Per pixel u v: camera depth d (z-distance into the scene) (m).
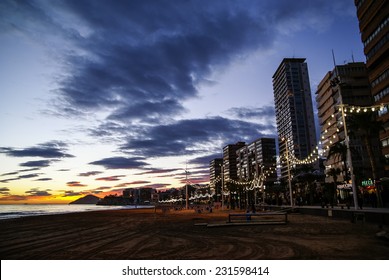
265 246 12.14
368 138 38.25
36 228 23.81
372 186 49.34
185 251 11.39
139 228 22.02
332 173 63.78
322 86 99.12
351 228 17.94
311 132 162.75
